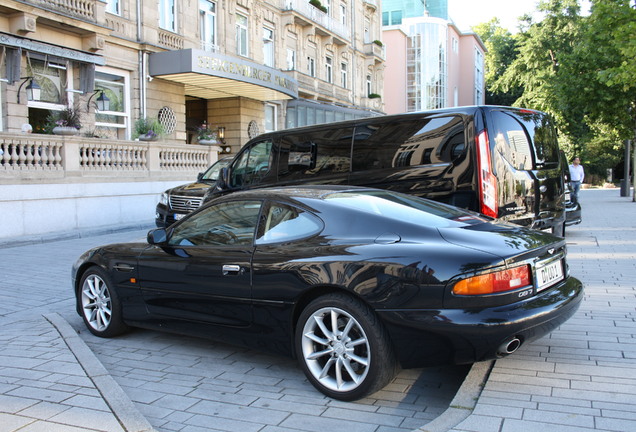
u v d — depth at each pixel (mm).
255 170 8867
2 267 9688
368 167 7371
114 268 5312
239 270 4328
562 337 4824
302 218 4309
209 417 3666
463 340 3479
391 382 4234
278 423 3557
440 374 4391
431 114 6855
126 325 5391
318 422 3561
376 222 4047
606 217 16297
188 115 27203
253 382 4293
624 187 28703
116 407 3521
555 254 4160
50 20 16109
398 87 56375
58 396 3717
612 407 3326
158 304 4973
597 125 31484
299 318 4016
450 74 65125
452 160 6574
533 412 3270
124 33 19391
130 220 16750
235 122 26266
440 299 3533
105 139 16047
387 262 3689
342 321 3889
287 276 4055
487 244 3758
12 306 6891
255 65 22500
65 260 10422
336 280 3805
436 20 56969
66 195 14578
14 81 15500
